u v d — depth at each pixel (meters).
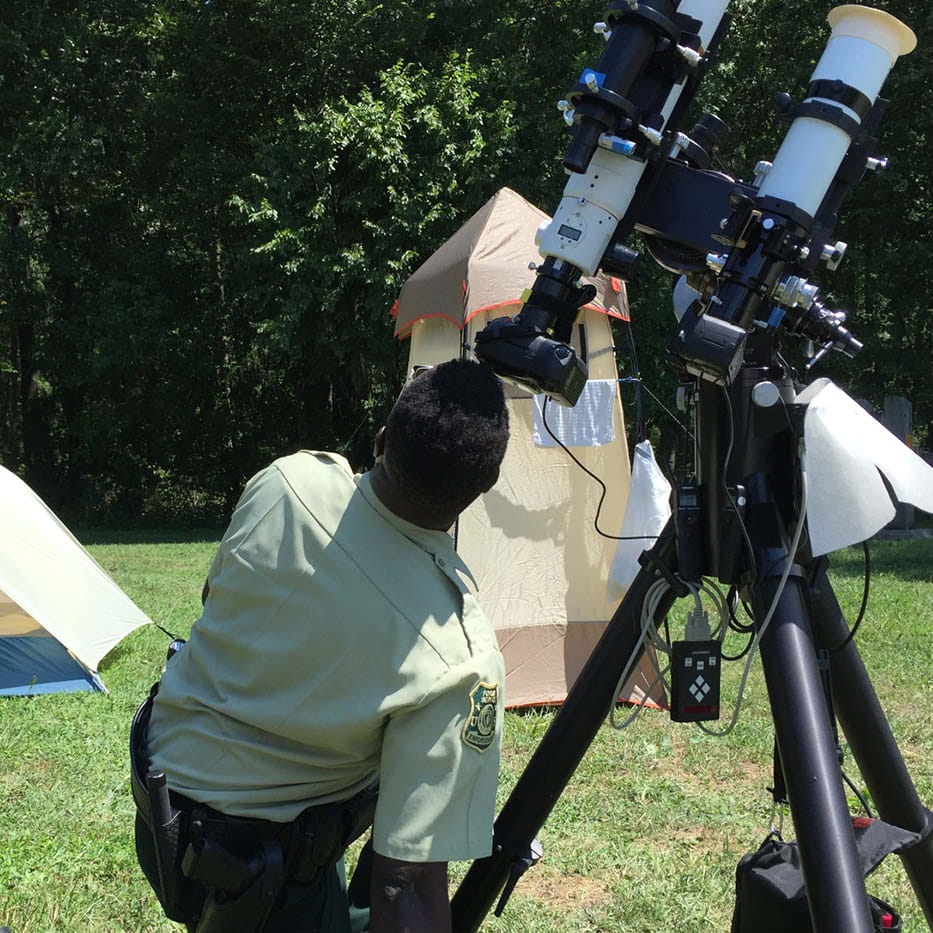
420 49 18.27
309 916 1.71
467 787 1.55
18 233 19.31
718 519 1.74
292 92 18.22
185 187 19.44
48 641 6.20
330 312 17.22
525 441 5.80
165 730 1.74
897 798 1.88
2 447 24.09
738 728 5.20
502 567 5.78
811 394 1.77
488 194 16.59
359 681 1.56
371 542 1.60
